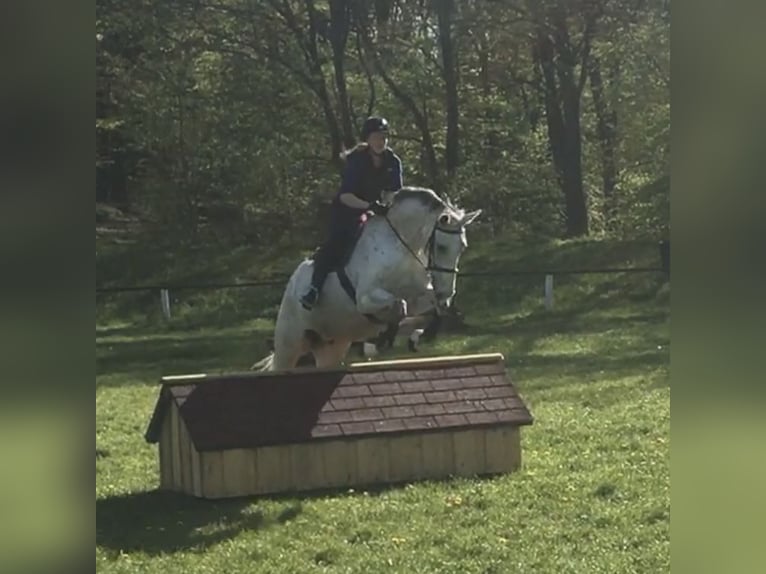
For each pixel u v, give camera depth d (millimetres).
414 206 9531
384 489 8547
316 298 9859
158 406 8844
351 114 35594
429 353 18281
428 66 35062
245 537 7332
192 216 33375
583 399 12938
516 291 26141
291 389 8742
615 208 34094
